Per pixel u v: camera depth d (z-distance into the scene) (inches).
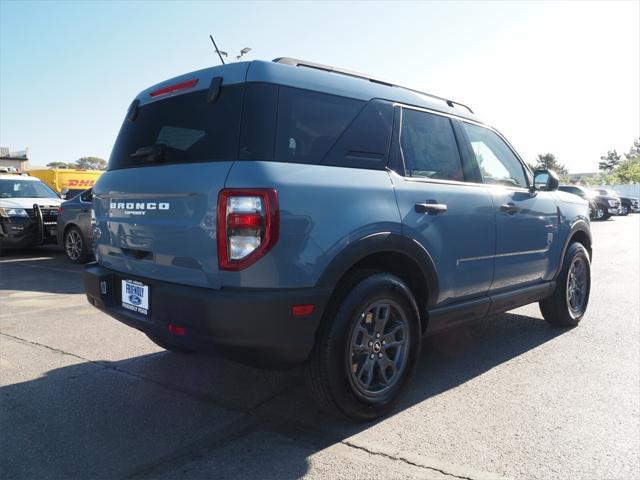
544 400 133.8
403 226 123.0
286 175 104.7
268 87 110.3
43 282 306.8
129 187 124.7
